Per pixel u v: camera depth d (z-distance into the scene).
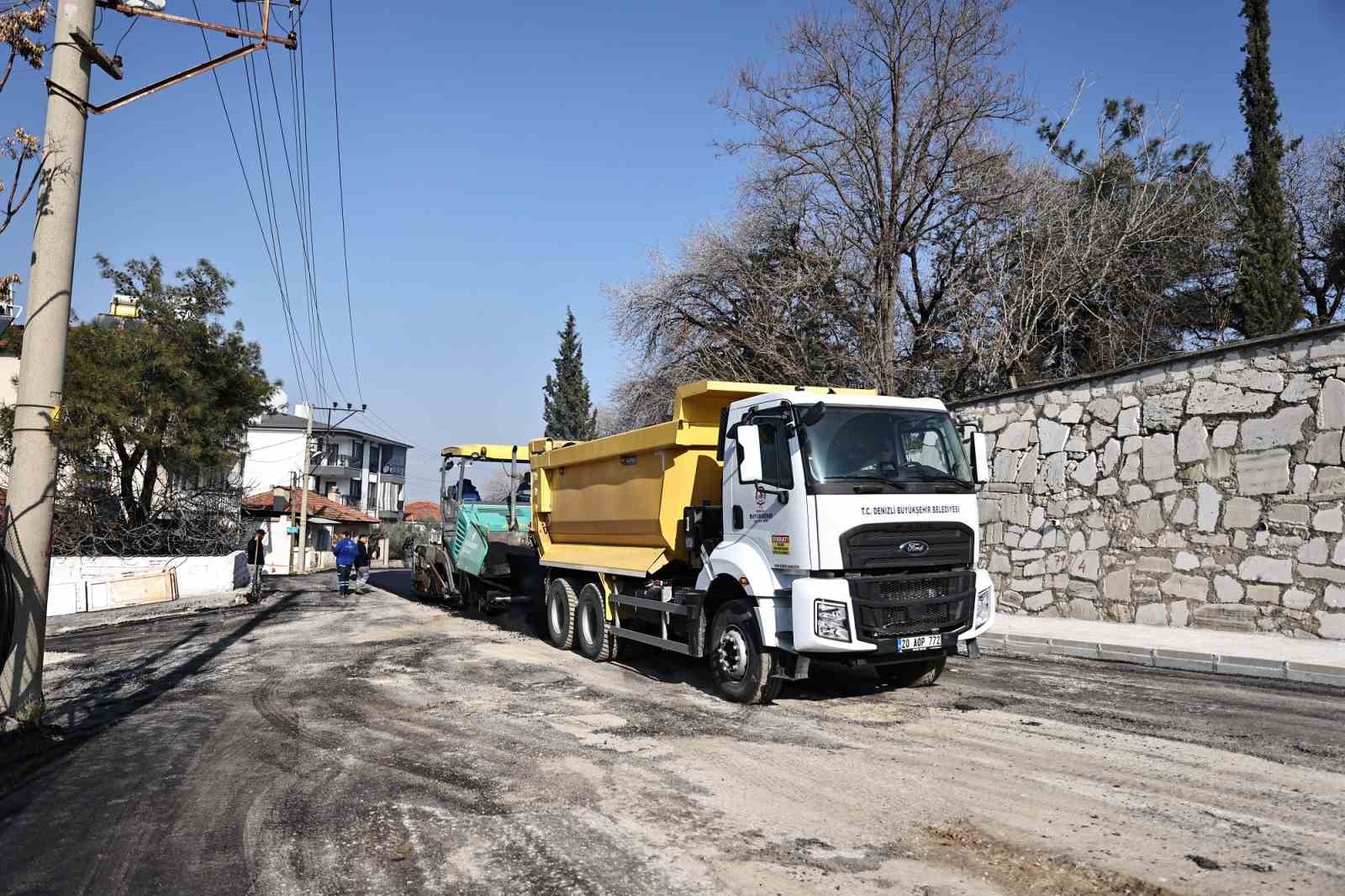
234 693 8.92
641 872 4.17
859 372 21.12
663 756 6.17
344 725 7.36
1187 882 3.89
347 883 4.12
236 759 6.36
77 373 21.14
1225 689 8.06
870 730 6.80
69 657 11.74
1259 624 10.70
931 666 8.48
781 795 5.25
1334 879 3.88
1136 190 20.25
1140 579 11.99
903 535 7.38
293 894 4.00
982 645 11.21
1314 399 10.36
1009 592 13.73
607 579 10.59
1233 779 5.31
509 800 5.29
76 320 22.28
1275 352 10.76
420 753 6.41
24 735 6.71
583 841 4.59
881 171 21.05
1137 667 9.42
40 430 6.97
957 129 20.73
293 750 6.59
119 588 19.47
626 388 25.09
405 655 11.34
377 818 5.02
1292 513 10.48
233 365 24.23
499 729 7.12
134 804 5.35
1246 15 18.55
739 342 23.36
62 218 7.11
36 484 6.96
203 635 14.05
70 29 7.14
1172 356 11.74
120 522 22.34
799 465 7.34
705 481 9.32
